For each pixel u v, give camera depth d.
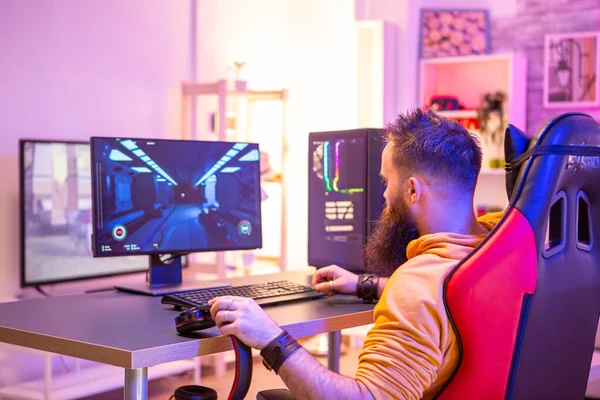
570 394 1.43
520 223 1.26
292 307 1.78
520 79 5.31
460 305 1.25
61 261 3.64
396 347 1.27
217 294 1.80
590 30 5.36
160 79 4.39
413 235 1.50
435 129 1.46
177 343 1.35
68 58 3.83
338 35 5.45
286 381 1.33
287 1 5.57
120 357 1.30
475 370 1.27
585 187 1.38
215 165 2.16
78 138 3.89
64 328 1.49
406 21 5.50
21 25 3.59
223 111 4.29
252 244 2.22
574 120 1.32
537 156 1.29
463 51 5.62
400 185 1.48
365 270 2.11
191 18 4.62
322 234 2.40
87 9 3.93
